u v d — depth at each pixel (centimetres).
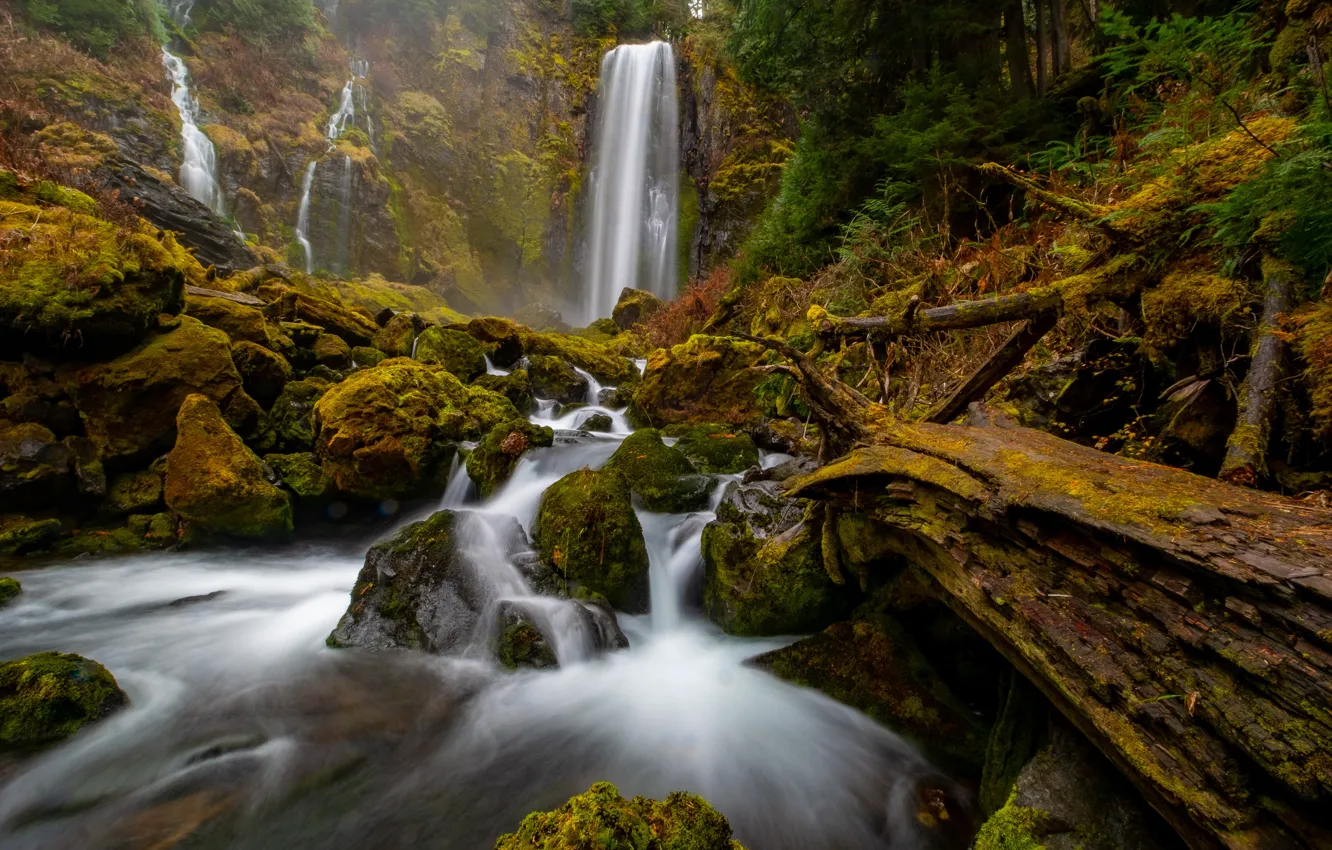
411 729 330
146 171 1534
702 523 507
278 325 926
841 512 327
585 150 3128
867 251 729
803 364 332
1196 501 152
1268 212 230
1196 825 133
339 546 656
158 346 664
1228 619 129
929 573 260
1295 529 131
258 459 659
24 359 598
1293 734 108
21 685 305
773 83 1102
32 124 1467
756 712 334
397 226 2439
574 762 305
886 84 889
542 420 1033
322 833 259
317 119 2359
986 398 365
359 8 2792
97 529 596
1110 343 322
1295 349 208
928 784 271
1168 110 358
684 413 890
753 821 263
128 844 251
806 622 387
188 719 333
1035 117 668
